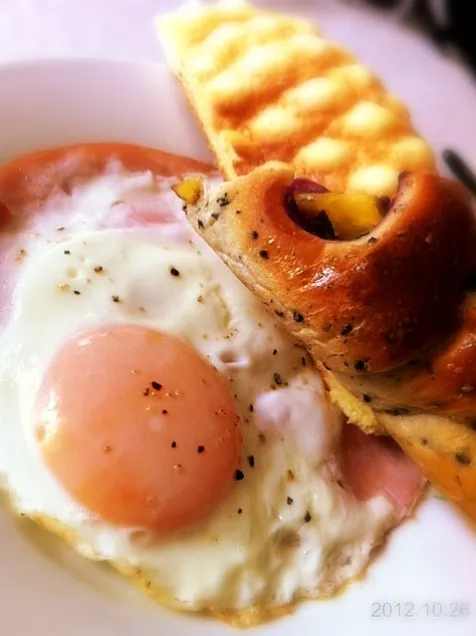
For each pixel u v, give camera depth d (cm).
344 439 13
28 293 12
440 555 12
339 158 14
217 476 12
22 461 11
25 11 17
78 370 12
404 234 11
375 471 13
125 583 12
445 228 11
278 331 13
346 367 11
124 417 11
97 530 11
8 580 11
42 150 15
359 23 18
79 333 12
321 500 12
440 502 13
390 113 15
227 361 13
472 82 17
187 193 12
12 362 12
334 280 11
